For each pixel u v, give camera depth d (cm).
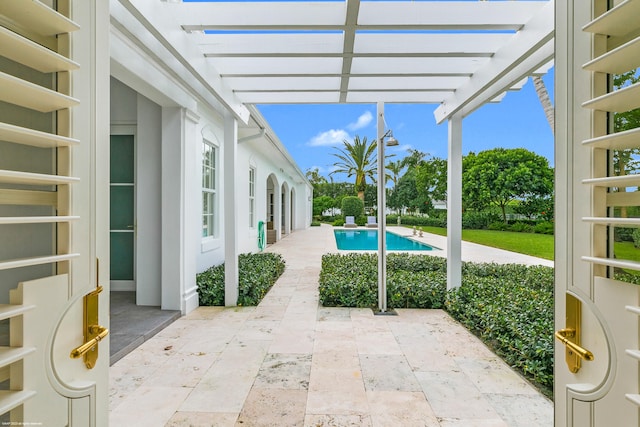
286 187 1678
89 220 95
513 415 216
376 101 443
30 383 77
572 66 93
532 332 289
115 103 491
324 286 484
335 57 323
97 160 99
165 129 425
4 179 76
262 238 1032
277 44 312
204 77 320
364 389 247
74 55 90
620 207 92
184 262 430
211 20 265
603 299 83
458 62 355
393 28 265
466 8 263
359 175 2911
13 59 81
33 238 96
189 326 382
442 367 283
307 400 232
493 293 435
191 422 207
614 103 81
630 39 87
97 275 98
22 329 76
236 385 252
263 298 507
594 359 86
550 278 541
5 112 93
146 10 219
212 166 607
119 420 209
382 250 441
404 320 406
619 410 78
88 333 95
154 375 267
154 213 436
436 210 2650
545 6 241
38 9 79
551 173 2053
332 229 2228
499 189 2103
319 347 323
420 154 3164
